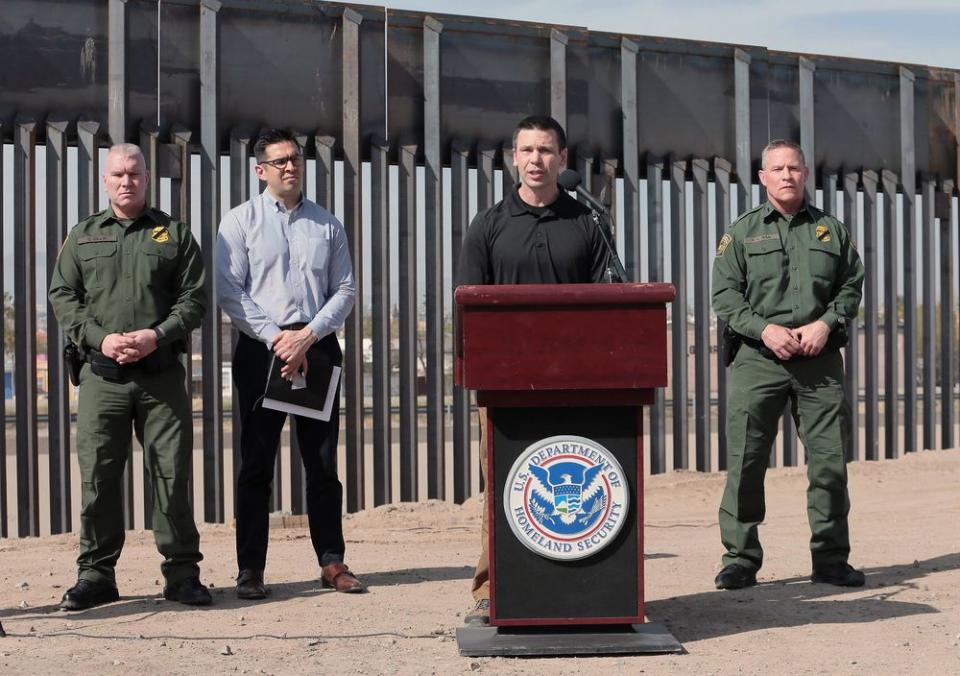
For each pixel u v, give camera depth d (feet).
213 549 20.74
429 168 28.66
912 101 34.50
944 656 11.78
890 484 29.32
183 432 15.06
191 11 26.81
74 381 15.14
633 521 11.96
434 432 28.94
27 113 25.76
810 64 33.09
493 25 29.50
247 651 12.19
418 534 22.91
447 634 12.96
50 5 25.90
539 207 13.23
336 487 16.28
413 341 28.76
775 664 11.43
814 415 15.87
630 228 30.94
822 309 15.79
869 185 34.45
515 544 11.94
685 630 13.06
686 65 31.94
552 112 29.73
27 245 25.59
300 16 27.76
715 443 60.80
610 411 11.89
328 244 16.20
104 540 15.06
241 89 27.35
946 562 17.61
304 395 15.60
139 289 14.85
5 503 25.45
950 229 35.91
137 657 11.93
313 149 28.27
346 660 11.72
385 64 28.60
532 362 11.49
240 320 15.71
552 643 11.82
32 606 15.05
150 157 26.25
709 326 32.17
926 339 35.45
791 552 19.25
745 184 32.09
